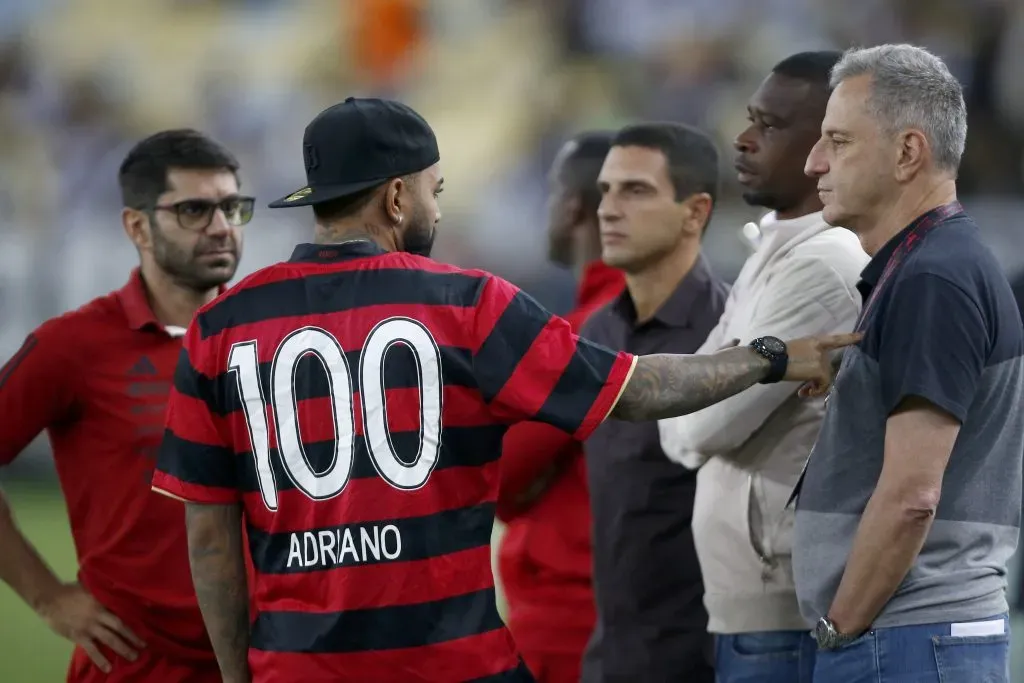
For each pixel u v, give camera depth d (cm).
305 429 834
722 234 3606
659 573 1168
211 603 888
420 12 5122
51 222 4334
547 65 4969
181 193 1153
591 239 1389
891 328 851
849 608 859
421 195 883
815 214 1073
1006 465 871
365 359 829
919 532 827
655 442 1165
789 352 865
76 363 1142
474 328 834
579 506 1264
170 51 5216
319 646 822
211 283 1178
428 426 825
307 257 867
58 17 5253
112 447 1141
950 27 4256
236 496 881
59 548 2789
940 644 851
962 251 853
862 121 886
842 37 4553
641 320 1236
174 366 1161
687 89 4706
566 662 1262
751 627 1044
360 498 821
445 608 823
